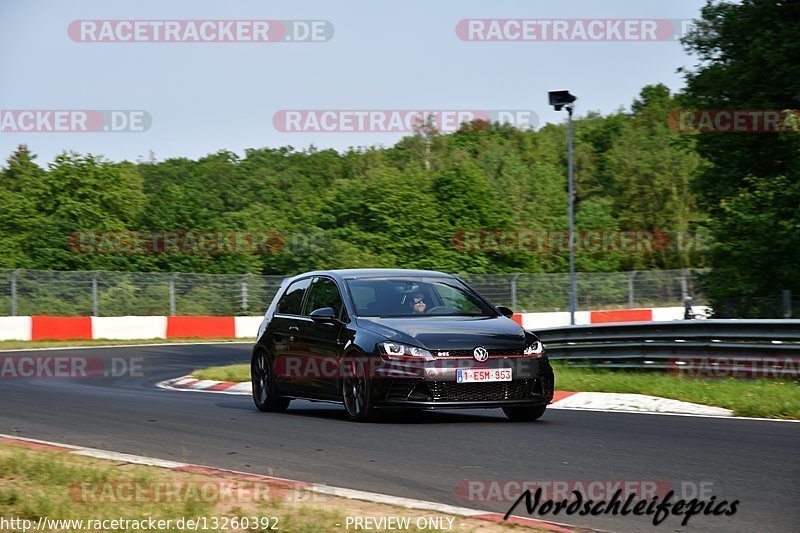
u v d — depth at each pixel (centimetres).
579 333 5781
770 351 4716
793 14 9450
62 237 14575
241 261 14800
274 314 4128
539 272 17288
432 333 3319
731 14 9500
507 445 2797
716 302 8731
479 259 16500
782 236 8044
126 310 11538
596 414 3719
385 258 15738
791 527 1803
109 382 6084
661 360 5272
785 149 9300
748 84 9300
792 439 2914
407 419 3534
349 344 3459
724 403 3903
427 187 17762
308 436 3059
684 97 9694
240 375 5941
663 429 3180
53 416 3797
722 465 2438
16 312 10888
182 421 3575
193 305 11988
